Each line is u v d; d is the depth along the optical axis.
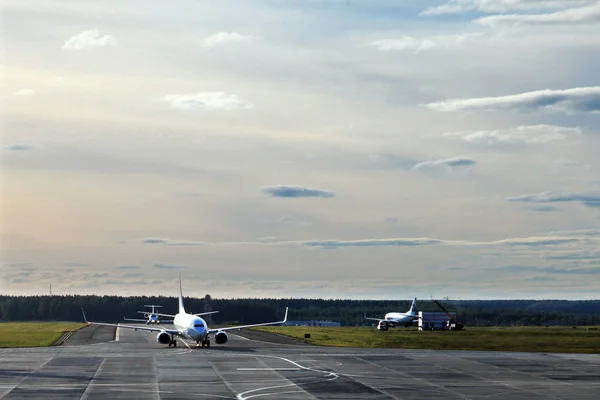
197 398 66.19
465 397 68.50
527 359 105.75
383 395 69.12
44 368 89.38
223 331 134.25
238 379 79.56
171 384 75.19
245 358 103.19
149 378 80.00
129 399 65.44
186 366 92.12
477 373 87.62
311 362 98.38
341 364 96.38
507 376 84.69
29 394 68.12
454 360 103.44
